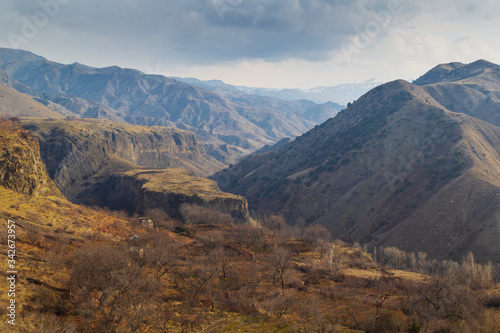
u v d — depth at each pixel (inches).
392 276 3405.5
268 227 6141.7
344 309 2375.7
